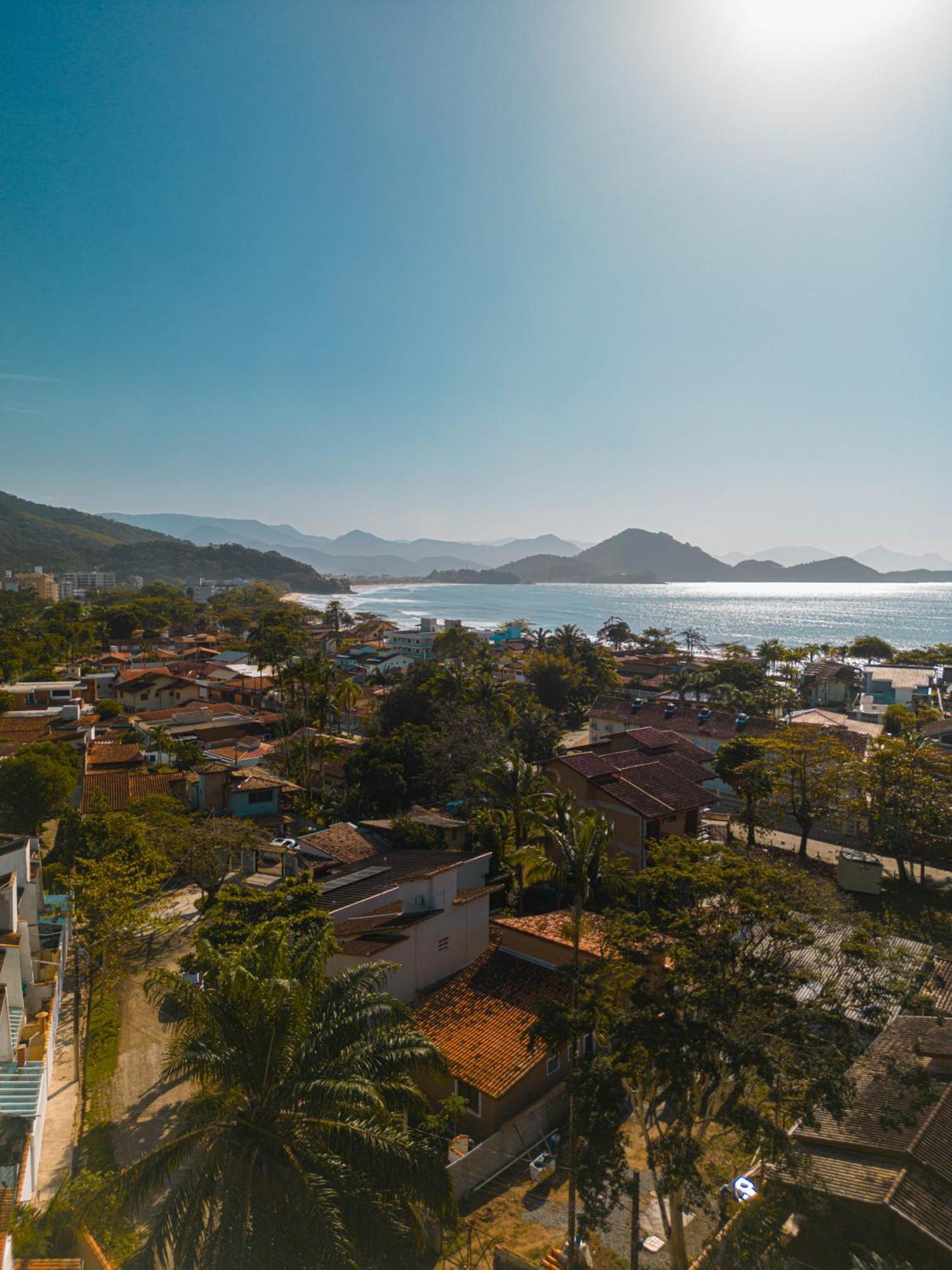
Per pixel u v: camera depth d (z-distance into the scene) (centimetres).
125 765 6625
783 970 1903
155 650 17225
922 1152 1961
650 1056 1748
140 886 3556
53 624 18475
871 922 2283
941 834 4722
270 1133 1562
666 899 2320
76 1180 1994
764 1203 1888
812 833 5925
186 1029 2034
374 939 3031
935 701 11038
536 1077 2630
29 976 3100
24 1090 2395
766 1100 1862
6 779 5047
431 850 4472
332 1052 1766
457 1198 2191
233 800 6031
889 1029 2611
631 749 6278
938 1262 1748
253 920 3306
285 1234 1430
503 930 3177
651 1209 2170
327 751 7025
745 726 7662
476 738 6631
